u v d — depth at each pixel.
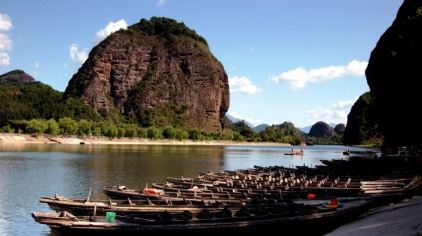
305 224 27.25
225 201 32.72
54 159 91.50
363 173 56.97
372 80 91.81
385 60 80.06
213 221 25.69
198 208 29.97
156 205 30.16
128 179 60.78
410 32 67.88
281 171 59.50
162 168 79.00
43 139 183.62
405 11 86.56
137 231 24.64
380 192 35.59
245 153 162.38
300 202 33.41
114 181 58.31
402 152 88.25
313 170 60.56
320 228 27.88
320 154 171.62
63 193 47.41
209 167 85.31
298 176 52.97
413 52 61.78
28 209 38.03
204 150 176.38
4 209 37.81
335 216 28.09
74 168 73.62
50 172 66.62
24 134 182.50
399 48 70.88
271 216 26.84
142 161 94.38
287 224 26.72
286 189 39.94
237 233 25.80
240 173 55.94
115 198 36.59
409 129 65.25
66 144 178.25
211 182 45.81
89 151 128.00
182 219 25.92
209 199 33.31
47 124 189.62
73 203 29.05
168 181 47.66
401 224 24.94
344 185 41.69
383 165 63.66
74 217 24.98
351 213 29.00
